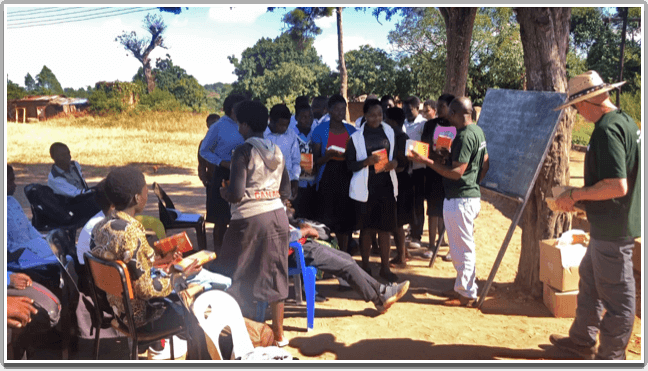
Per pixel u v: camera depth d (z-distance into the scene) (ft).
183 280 12.05
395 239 21.42
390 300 16.37
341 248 20.79
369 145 18.76
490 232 27.45
